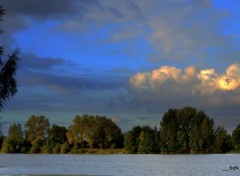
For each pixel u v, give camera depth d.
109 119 177.25
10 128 188.75
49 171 75.81
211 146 165.50
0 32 30.52
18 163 113.44
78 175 63.16
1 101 30.12
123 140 186.50
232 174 76.75
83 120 175.88
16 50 30.81
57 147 179.50
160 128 173.12
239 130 167.75
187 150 167.88
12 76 30.17
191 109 171.00
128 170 85.12
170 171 83.12
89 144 177.75
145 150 170.75
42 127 185.50
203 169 89.12
